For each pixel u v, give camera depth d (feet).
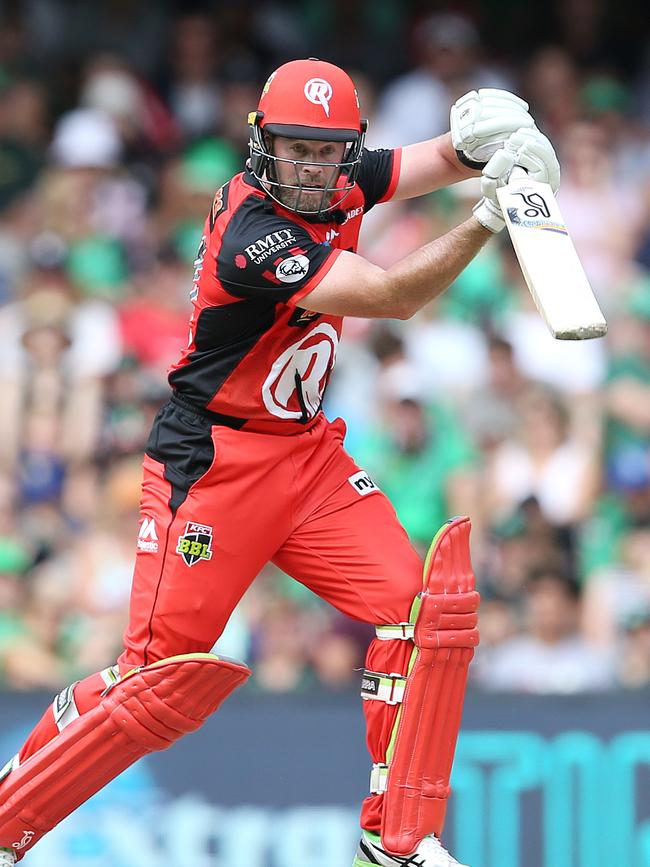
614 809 61.00
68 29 110.52
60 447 83.92
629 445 86.17
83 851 60.29
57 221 95.66
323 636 73.97
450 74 106.42
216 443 41.81
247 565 42.32
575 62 112.98
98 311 89.35
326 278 38.75
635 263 96.89
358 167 40.57
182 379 42.50
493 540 79.15
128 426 83.10
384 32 112.98
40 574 77.10
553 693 61.93
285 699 62.13
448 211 95.61
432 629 41.32
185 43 108.27
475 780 61.21
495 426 84.89
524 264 37.52
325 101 39.01
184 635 42.11
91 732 42.09
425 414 85.40
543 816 61.05
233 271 39.60
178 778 61.11
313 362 41.91
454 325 89.97
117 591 75.31
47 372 85.61
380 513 43.19
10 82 105.40
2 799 42.98
